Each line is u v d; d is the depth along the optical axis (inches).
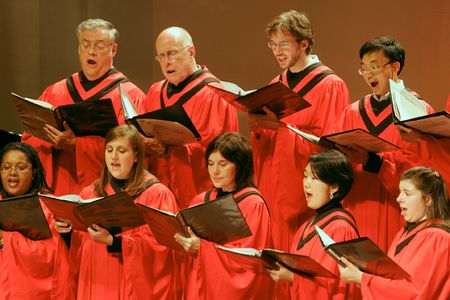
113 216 488.4
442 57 730.8
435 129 478.9
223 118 600.4
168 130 541.6
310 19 767.7
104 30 621.9
